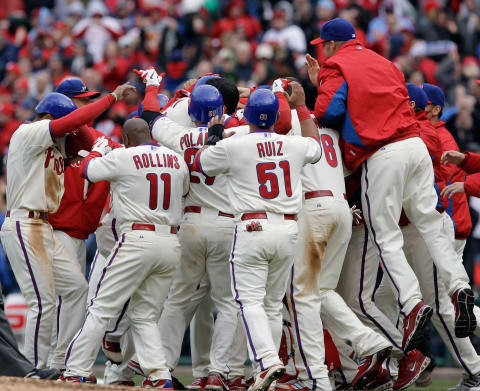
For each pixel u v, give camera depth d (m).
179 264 24.86
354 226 26.31
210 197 24.47
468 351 26.75
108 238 26.16
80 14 66.38
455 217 28.08
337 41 26.02
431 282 26.86
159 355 23.09
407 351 23.84
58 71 57.97
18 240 24.17
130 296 23.14
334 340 26.55
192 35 58.19
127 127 23.92
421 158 24.48
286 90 25.84
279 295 23.17
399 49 54.66
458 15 56.72
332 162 24.58
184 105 25.39
